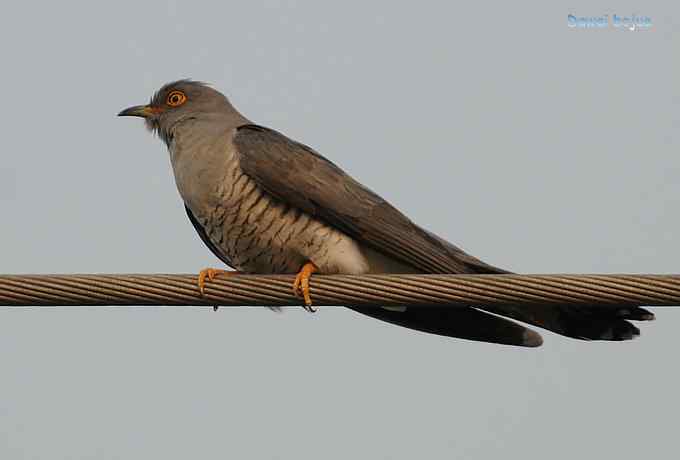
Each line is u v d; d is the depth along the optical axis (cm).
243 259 1199
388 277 988
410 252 1150
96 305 977
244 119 1287
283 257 1177
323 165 1175
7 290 952
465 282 966
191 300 1004
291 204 1150
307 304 1012
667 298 922
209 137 1203
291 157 1160
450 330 1176
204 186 1173
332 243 1154
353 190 1166
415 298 981
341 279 1009
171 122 1280
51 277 961
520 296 951
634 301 930
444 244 1192
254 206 1159
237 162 1161
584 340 1099
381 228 1151
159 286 987
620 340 1088
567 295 939
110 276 973
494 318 1160
